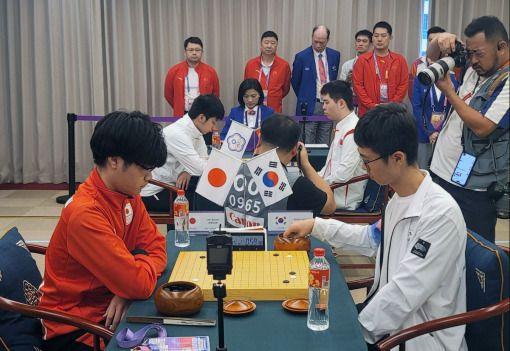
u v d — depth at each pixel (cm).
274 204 229
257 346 140
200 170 352
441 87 257
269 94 580
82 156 629
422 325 155
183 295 155
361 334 147
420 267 162
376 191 347
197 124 359
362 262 395
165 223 353
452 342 167
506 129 254
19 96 630
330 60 579
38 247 222
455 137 273
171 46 620
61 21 608
